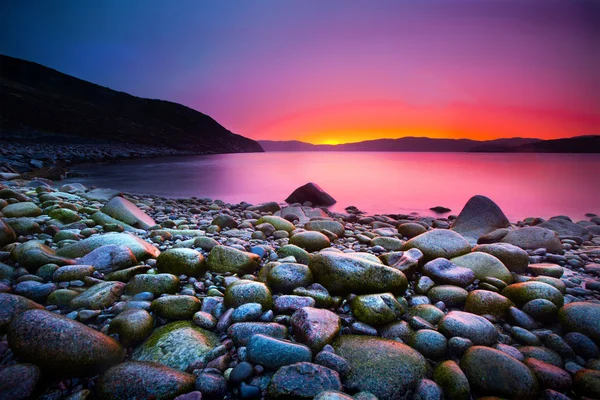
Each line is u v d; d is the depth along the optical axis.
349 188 19.72
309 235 6.20
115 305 3.54
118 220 7.27
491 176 25.92
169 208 10.73
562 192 17.67
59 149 44.44
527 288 3.98
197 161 50.94
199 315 3.39
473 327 3.24
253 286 3.73
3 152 31.12
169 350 2.97
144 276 4.02
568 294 4.50
